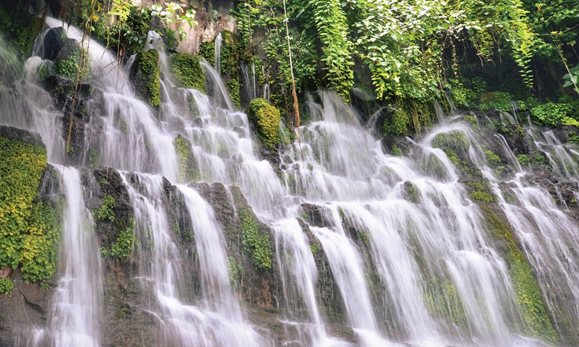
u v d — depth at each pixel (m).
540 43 14.59
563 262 7.83
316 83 10.88
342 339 5.39
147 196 5.41
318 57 11.37
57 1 8.97
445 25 12.26
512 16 13.03
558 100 14.97
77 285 4.64
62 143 6.48
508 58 15.35
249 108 9.21
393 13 12.13
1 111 6.45
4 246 4.37
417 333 6.12
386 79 11.05
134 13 10.07
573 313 7.21
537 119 13.44
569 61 15.09
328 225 6.58
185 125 8.20
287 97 10.70
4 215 4.50
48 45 8.49
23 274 4.39
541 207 8.95
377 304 6.12
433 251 7.02
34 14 8.50
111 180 5.32
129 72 8.61
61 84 7.07
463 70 15.27
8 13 8.09
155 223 5.31
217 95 10.07
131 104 7.57
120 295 4.75
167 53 9.77
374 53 11.01
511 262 7.29
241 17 12.20
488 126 12.13
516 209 8.48
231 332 4.85
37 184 4.91
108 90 8.27
